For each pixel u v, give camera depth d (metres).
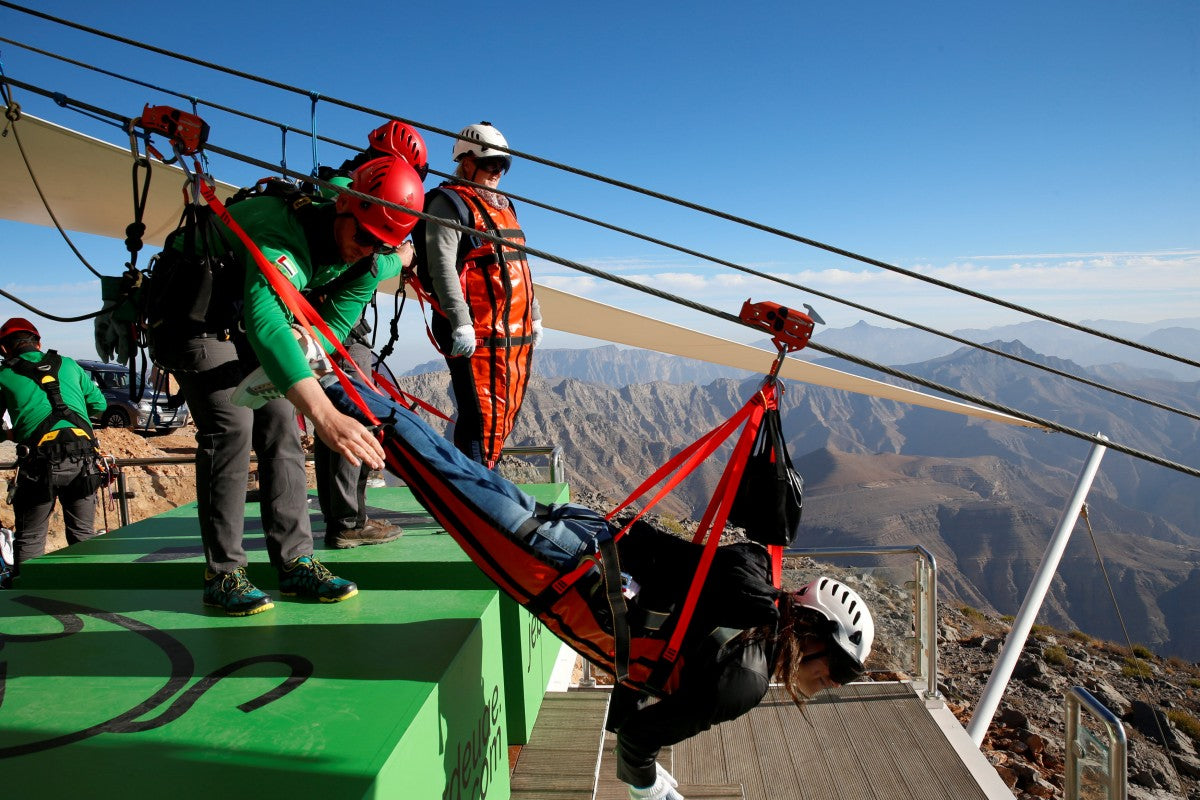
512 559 2.38
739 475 2.33
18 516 5.82
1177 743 16.77
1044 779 9.52
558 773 3.71
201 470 2.75
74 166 6.90
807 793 4.50
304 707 2.05
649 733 2.36
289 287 2.30
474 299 3.93
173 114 2.47
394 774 1.85
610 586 2.30
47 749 1.86
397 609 2.81
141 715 2.02
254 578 3.30
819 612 2.33
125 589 3.37
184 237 2.46
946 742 4.94
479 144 3.58
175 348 2.52
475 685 2.61
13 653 2.42
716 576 2.32
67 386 5.98
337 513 3.62
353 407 2.46
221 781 1.72
